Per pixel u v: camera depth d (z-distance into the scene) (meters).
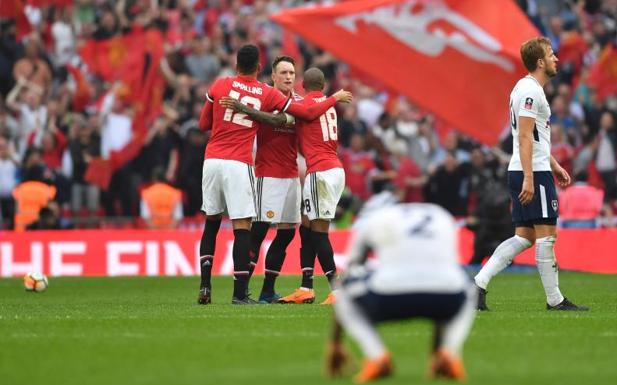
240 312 43.09
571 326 37.47
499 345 32.72
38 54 93.44
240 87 46.22
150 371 28.52
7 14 94.19
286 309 44.31
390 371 24.58
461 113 74.69
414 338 34.25
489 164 83.56
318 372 28.11
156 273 75.31
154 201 81.38
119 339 34.59
